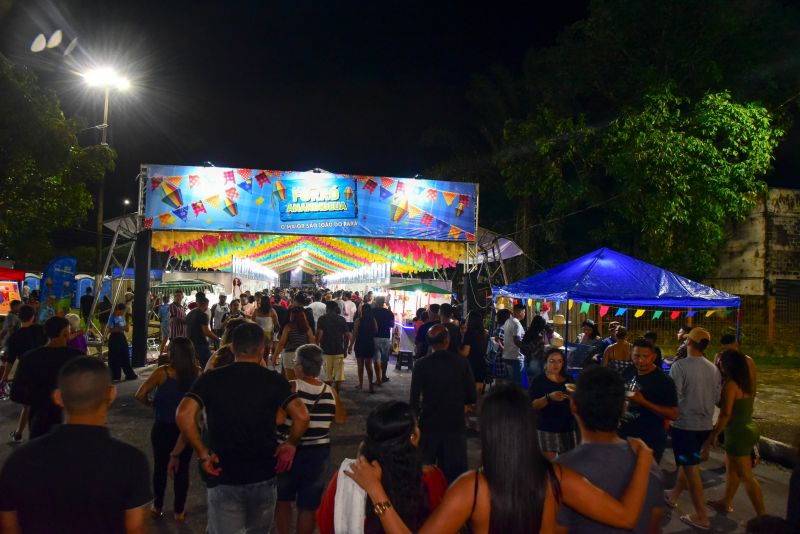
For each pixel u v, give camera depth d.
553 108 24.64
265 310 14.27
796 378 15.58
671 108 21.44
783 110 22.64
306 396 4.79
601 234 24.67
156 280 28.42
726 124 20.27
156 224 16.19
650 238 21.08
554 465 2.56
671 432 6.31
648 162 20.39
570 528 2.72
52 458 2.54
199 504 6.25
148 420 9.98
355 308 20.14
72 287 15.77
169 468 5.49
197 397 3.93
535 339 10.52
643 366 5.84
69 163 17.75
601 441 2.90
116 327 13.76
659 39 22.36
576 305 16.09
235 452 3.89
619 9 22.05
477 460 8.19
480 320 10.47
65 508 2.50
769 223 22.92
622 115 21.39
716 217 20.62
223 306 17.86
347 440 8.91
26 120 15.87
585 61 23.59
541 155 23.64
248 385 3.97
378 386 13.81
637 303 9.69
